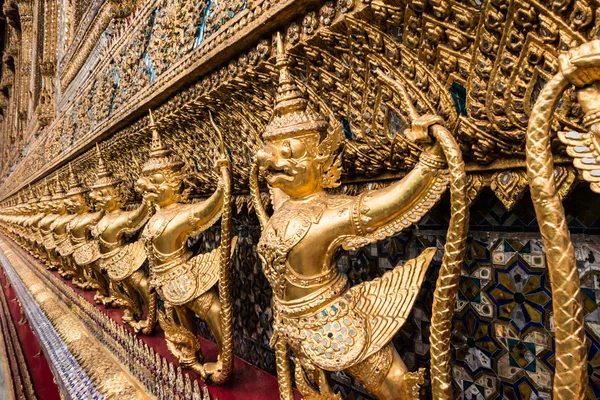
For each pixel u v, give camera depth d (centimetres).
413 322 115
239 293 186
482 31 75
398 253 117
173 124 184
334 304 88
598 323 81
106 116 255
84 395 169
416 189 78
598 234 81
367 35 92
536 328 90
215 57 132
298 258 88
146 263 269
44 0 620
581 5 63
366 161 109
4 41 1180
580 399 56
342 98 106
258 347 172
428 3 79
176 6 162
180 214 141
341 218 85
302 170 90
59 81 477
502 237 95
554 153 76
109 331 206
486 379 99
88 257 246
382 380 86
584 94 55
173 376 138
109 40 271
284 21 108
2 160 1413
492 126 79
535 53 70
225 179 128
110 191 211
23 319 479
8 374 408
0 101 1328
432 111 88
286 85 94
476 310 100
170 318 141
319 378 90
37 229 449
